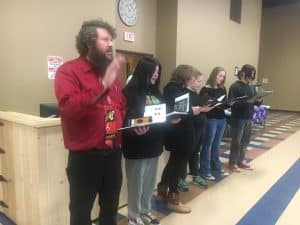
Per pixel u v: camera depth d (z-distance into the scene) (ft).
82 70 4.59
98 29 4.54
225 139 17.99
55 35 9.55
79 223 4.95
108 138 4.83
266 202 9.43
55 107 8.52
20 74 8.84
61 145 6.98
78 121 4.57
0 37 8.30
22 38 8.76
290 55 33.91
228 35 20.81
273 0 31.73
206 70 18.44
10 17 8.45
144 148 6.84
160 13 16.08
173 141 8.32
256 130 22.13
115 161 5.09
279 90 35.09
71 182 4.90
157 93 7.27
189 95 8.44
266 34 35.01
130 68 14.98
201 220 8.19
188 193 10.07
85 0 10.30
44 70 9.39
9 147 7.58
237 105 11.60
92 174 4.80
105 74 4.46
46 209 6.88
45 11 9.20
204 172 11.25
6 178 7.95
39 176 6.65
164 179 9.04
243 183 11.06
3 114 7.76
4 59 8.45
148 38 15.97
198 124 9.58
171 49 15.81
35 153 6.62
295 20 33.09
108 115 4.82
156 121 6.28
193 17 16.69
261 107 21.81
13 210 7.88
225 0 19.86
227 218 8.32
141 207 7.66
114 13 11.54
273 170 12.66
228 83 21.56
